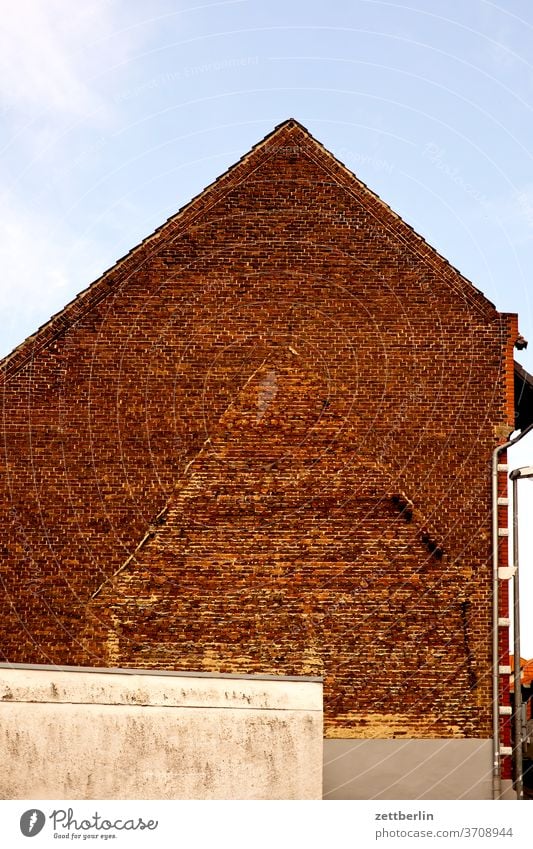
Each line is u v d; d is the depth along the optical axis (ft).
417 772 45.09
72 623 46.09
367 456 47.32
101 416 47.34
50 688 29.91
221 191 48.67
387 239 48.47
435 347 47.88
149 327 47.83
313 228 48.49
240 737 30.71
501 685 45.98
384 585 46.52
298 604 46.37
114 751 29.89
